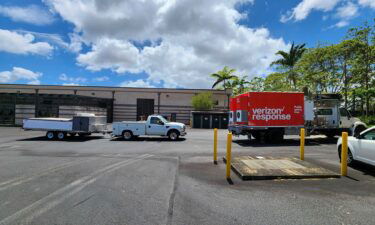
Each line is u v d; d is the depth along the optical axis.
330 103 13.55
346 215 3.56
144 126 14.59
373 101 23.86
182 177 5.77
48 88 33.84
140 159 8.20
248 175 5.56
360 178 5.66
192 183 5.25
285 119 12.70
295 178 5.60
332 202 4.10
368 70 21.48
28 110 25.86
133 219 3.40
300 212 3.67
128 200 4.17
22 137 15.64
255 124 12.53
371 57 20.81
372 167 6.83
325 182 5.33
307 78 25.70
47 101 25.66
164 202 4.08
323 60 24.91
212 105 31.45
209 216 3.51
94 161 7.80
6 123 25.84
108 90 34.31
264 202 4.09
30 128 14.50
